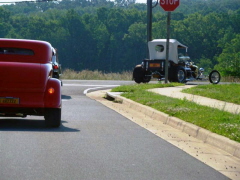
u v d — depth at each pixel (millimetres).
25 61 14766
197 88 25625
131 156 10359
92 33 171750
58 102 13617
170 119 15172
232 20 164000
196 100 20453
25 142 11430
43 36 170250
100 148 11078
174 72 32875
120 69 169500
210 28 160875
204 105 17797
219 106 18156
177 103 18188
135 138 12531
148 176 8805
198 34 160125
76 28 170750
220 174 9188
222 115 14734
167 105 17562
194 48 160125
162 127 14625
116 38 172125
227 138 11625
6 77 13477
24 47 14852
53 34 170125
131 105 20000
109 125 14672
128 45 168750
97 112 17938
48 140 11797
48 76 13812
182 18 192500
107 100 23172
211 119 13961
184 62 34438
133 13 181000
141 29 167250
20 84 13492
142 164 9680
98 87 31312
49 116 13719
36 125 14312
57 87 13703
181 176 8898
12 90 13469
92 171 9016
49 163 9500
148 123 15391
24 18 191375
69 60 170125
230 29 158000
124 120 15938
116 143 11742
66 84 33188
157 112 16531
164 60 33094
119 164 9609
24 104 13461
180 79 33188
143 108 18234
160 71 33344
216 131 12406
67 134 12773
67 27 171875
